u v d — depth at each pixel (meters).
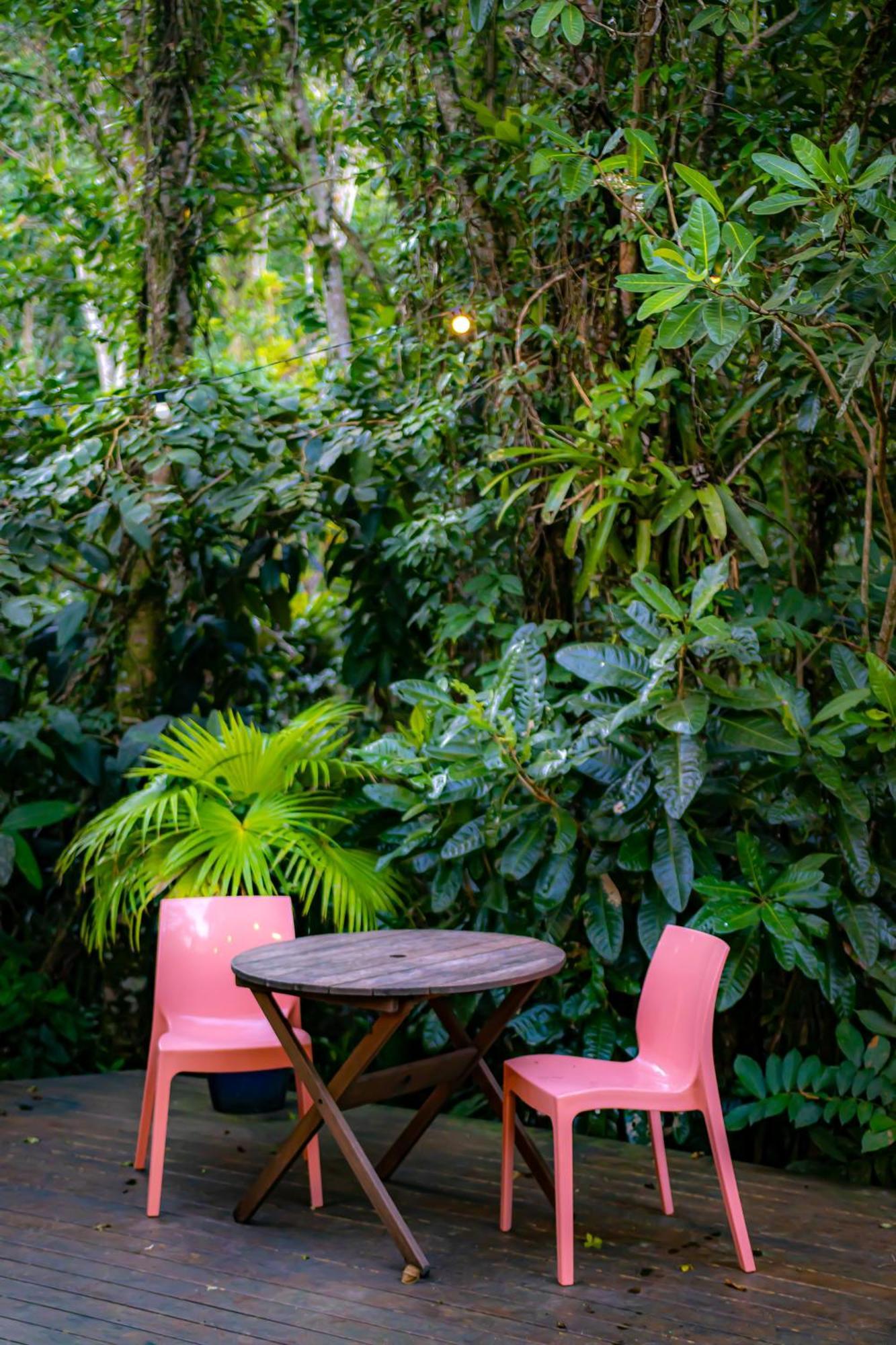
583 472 3.84
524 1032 3.70
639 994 3.66
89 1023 4.72
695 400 3.76
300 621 6.02
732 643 3.25
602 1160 3.41
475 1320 2.39
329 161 5.71
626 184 3.37
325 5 5.30
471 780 3.67
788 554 4.52
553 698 3.87
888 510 3.48
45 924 4.98
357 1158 2.64
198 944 3.31
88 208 6.00
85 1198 3.06
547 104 4.32
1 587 4.91
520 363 4.14
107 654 5.21
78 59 5.43
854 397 3.90
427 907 4.22
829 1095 3.37
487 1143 3.55
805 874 3.24
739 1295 2.51
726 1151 2.66
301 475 4.77
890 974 3.30
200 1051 2.92
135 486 4.56
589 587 4.03
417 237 4.60
